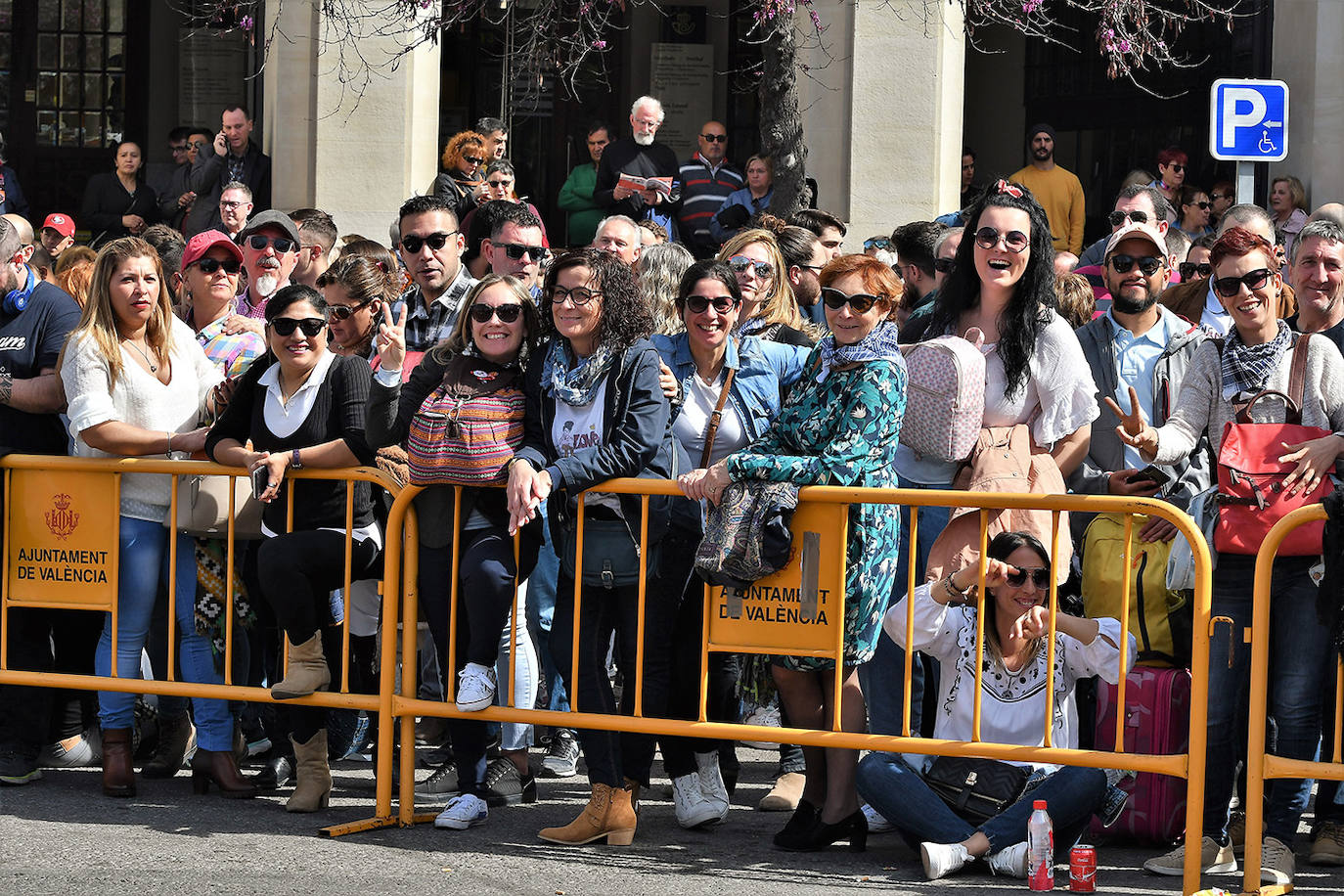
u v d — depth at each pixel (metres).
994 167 21.89
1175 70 20.03
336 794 8.95
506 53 17.80
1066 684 7.78
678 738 8.32
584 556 7.99
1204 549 7.28
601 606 8.08
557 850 7.92
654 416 7.89
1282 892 7.39
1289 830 7.66
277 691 8.36
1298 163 17.25
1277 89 11.55
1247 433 7.60
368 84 16.64
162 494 8.76
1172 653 8.40
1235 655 7.61
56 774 9.33
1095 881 7.51
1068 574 8.10
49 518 8.80
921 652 8.28
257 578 8.63
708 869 7.64
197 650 8.77
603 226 10.93
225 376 9.34
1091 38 20.92
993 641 7.84
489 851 7.86
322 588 8.43
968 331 8.12
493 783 8.77
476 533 8.11
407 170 16.91
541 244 9.97
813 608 7.69
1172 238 12.59
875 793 7.69
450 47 22.02
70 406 8.70
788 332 9.27
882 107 16.38
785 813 8.81
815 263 10.75
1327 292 8.12
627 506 7.88
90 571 8.75
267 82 17.38
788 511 7.59
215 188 17.38
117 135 22.95
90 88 22.95
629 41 22.12
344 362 8.51
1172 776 7.70
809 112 16.53
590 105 22.20
